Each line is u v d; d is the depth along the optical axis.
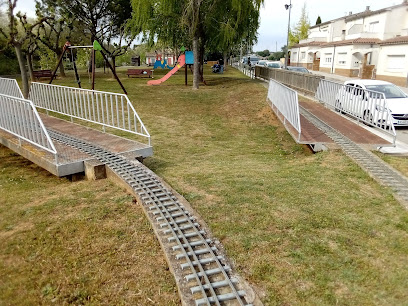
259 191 4.96
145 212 4.20
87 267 3.30
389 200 4.64
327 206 4.43
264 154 8.18
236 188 5.08
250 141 9.60
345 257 3.33
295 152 8.32
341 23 38.53
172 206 4.39
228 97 16.48
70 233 3.85
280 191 4.95
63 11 25.52
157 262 3.36
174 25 20.92
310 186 5.16
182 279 3.02
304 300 2.81
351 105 10.06
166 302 2.86
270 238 3.66
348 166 6.07
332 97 11.93
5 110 7.00
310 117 10.27
